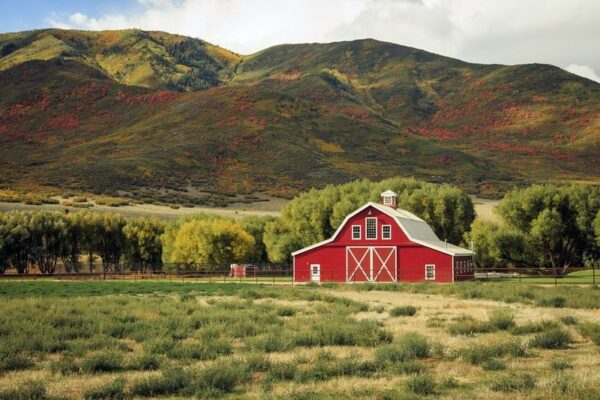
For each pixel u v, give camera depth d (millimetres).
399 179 107625
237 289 57719
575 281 64438
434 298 47656
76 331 28109
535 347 24797
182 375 19266
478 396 17250
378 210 71500
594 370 20188
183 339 27344
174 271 93375
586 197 88312
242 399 17609
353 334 26469
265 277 86000
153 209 164750
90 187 197000
